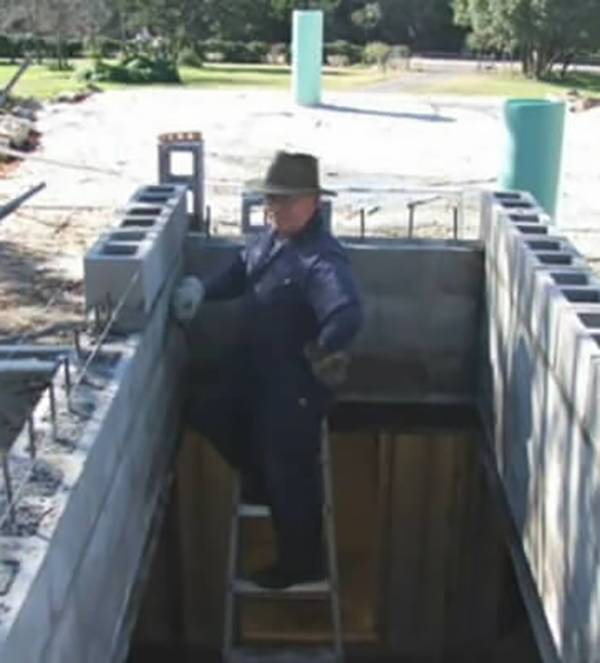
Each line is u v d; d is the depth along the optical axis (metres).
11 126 17.86
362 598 9.18
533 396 6.03
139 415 5.69
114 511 4.95
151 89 27.89
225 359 7.58
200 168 8.16
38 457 4.28
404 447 8.65
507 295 6.87
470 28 47.59
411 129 20.67
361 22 51.66
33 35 30.92
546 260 6.20
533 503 6.03
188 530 8.54
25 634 3.33
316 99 24.14
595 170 16.67
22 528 3.75
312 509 6.13
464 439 8.38
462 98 27.41
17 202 6.40
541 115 10.36
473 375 8.16
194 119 21.39
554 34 38.81
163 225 6.59
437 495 8.71
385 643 9.10
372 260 7.91
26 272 9.77
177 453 7.38
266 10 45.28
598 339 4.95
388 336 8.07
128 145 18.03
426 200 12.17
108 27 39.69
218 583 8.78
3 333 8.09
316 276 5.66
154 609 8.60
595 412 4.59
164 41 41.88
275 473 6.02
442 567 8.89
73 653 4.07
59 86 27.67
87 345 5.58
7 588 3.38
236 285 6.49
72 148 17.45
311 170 5.62
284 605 9.01
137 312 5.82
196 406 6.61
